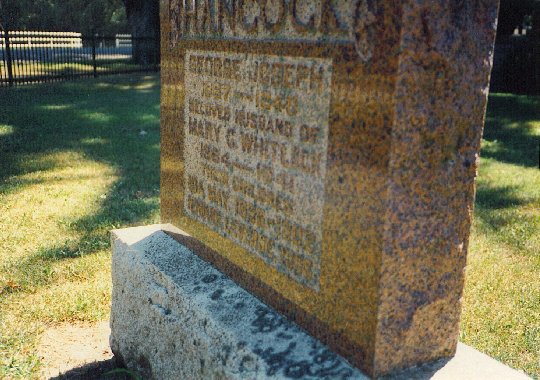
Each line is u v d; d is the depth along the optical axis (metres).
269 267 2.43
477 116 1.92
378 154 1.83
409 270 1.92
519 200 6.27
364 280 1.93
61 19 32.50
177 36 3.04
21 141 8.47
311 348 2.14
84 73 16.53
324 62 2.02
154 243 3.16
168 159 3.22
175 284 2.70
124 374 3.20
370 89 1.84
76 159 7.60
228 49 2.60
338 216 2.02
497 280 4.24
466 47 1.83
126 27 34.12
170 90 3.15
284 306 2.35
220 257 2.79
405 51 1.73
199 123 2.89
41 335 3.52
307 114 2.13
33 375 3.12
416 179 1.85
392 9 1.74
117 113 11.04
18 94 12.84
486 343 3.41
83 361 3.31
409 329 1.97
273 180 2.36
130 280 3.07
